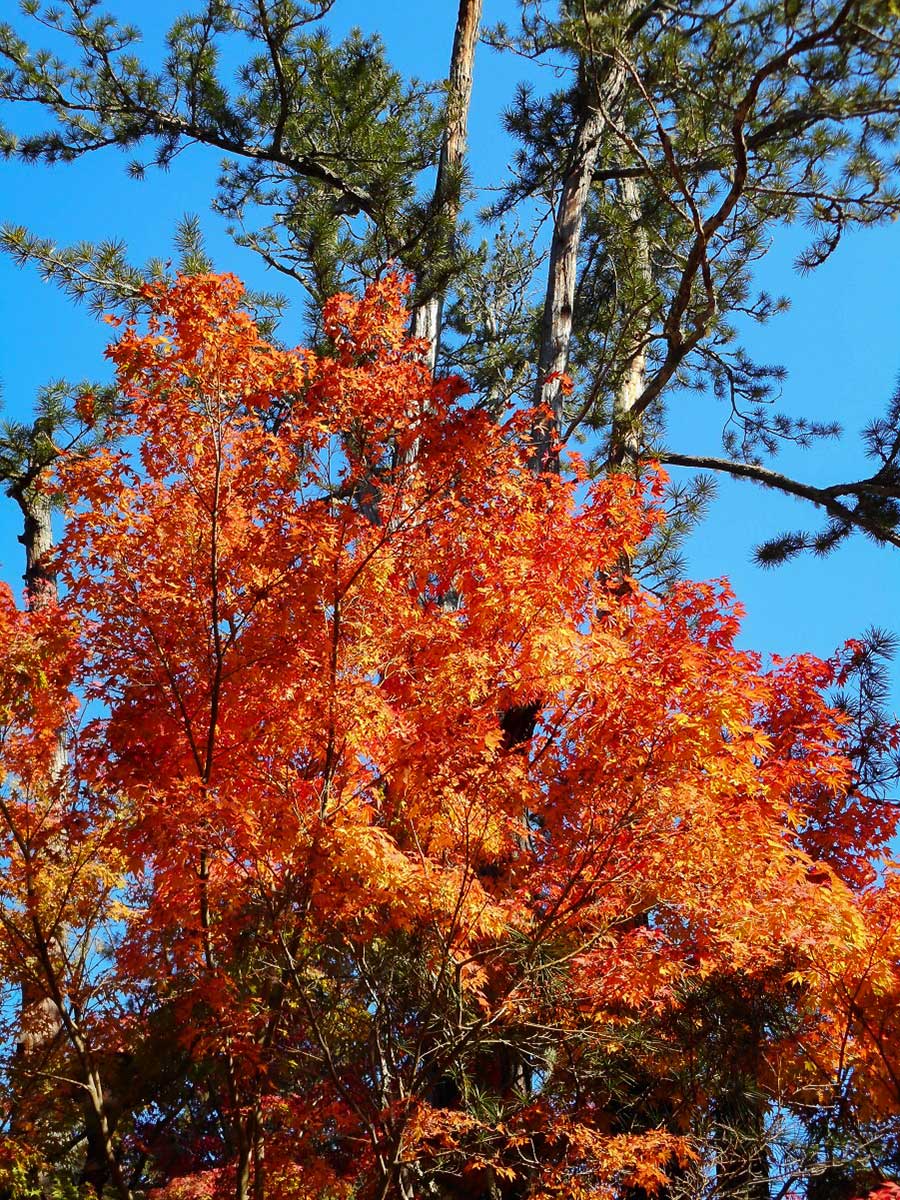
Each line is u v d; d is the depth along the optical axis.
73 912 8.98
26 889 8.62
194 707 7.57
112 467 7.54
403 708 7.64
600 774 7.24
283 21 16.27
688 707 7.12
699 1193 8.25
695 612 8.69
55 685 8.20
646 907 7.95
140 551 7.46
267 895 7.39
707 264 13.24
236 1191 7.41
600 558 8.59
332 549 7.37
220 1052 7.38
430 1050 7.71
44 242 14.73
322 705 7.27
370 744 7.39
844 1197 8.59
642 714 7.09
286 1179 8.00
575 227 15.80
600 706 7.46
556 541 8.40
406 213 16.02
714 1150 8.37
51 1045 9.10
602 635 8.07
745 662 7.63
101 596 7.47
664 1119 8.61
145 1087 9.65
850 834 10.31
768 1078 8.64
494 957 8.22
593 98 15.39
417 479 7.84
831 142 12.55
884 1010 8.12
